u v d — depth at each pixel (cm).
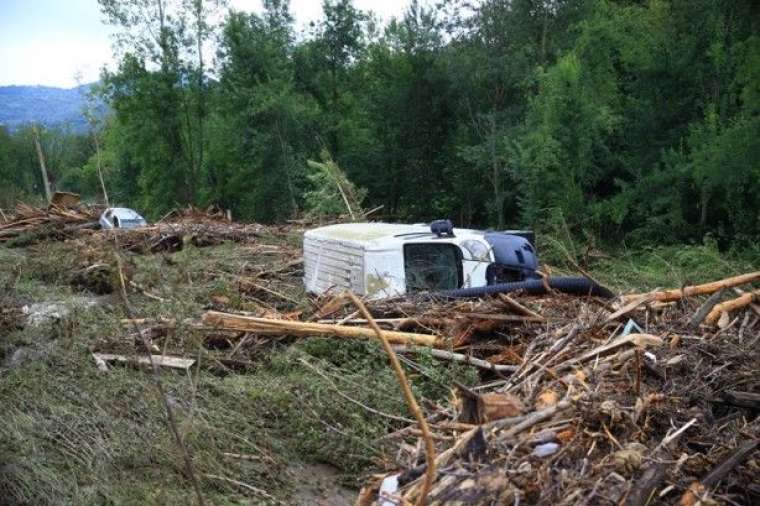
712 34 2230
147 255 1410
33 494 495
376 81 3481
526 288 881
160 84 3866
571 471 405
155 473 529
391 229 1004
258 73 3756
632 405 508
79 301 1014
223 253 1558
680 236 2078
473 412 492
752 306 766
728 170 1839
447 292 868
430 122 3212
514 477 381
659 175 2078
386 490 399
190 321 815
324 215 2073
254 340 794
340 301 826
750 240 1808
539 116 2423
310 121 3550
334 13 3712
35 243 2058
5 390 662
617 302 804
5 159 6412
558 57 2530
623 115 2384
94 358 750
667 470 412
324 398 641
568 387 537
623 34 2406
